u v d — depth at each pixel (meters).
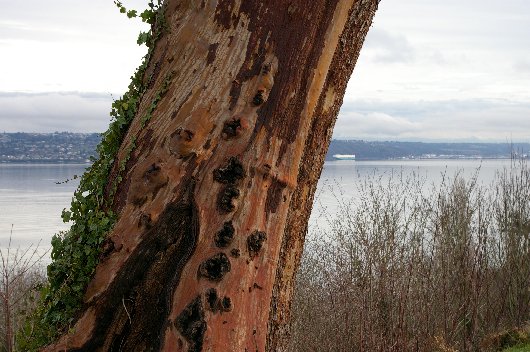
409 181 11.59
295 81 3.39
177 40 3.55
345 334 9.80
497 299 12.87
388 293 9.81
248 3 3.42
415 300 10.00
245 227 3.31
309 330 10.15
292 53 3.39
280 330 3.63
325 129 3.69
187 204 3.34
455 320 10.55
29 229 35.22
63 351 3.44
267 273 3.35
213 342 3.22
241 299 3.28
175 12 3.62
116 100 3.74
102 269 3.45
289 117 3.40
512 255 12.95
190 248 3.33
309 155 3.64
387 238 10.02
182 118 3.38
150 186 3.38
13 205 66.69
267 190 3.37
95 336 3.45
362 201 10.48
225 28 3.45
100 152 3.69
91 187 3.62
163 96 3.50
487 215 13.34
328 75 3.62
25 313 4.13
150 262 3.39
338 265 10.10
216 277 3.27
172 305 3.29
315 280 10.54
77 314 3.49
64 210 3.65
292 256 3.66
